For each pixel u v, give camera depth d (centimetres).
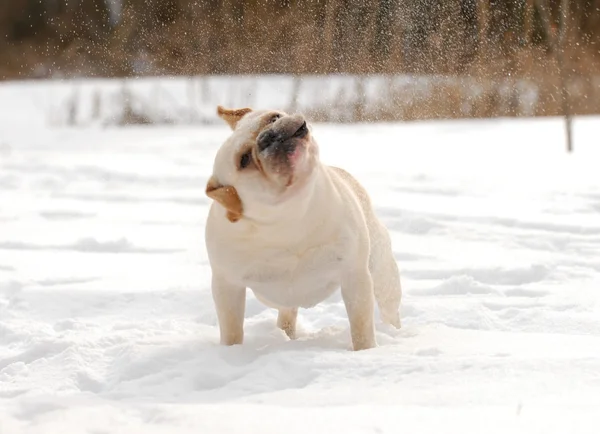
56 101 3797
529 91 2975
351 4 2422
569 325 866
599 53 2991
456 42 2467
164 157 2408
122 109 3575
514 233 1311
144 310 1011
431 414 545
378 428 519
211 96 3481
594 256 1181
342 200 738
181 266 1198
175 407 573
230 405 580
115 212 1597
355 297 744
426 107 3059
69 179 2030
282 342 808
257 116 692
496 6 2545
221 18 2961
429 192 1691
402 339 788
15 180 1995
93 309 1016
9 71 4550
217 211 732
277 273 737
